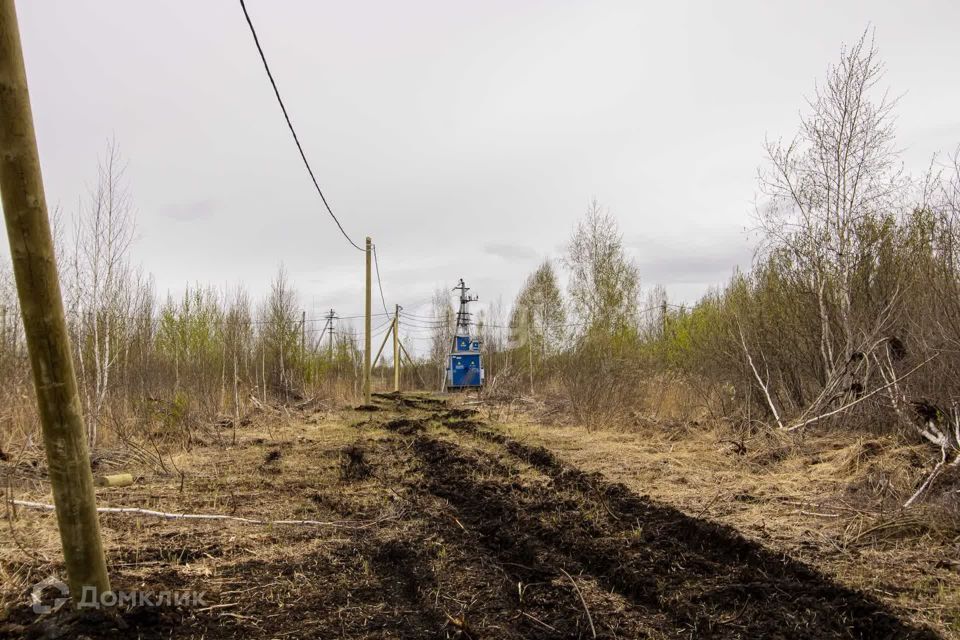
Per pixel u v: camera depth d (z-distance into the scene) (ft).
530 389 80.12
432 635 12.28
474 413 58.44
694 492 23.67
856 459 25.22
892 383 27.07
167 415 36.70
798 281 36.40
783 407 36.91
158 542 17.26
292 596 14.07
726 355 39.50
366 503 22.85
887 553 16.29
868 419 31.45
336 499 23.31
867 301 32.91
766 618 12.88
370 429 47.01
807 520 19.48
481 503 22.66
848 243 34.24
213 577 14.89
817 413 33.71
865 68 34.01
